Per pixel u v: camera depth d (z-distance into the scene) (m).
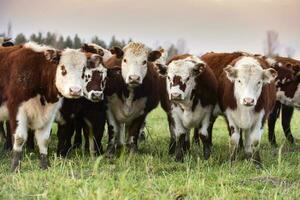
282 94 13.99
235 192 8.27
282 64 14.06
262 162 10.69
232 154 10.82
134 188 7.94
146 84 11.86
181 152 11.20
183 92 10.66
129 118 12.00
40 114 9.66
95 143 11.71
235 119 10.73
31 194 7.84
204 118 11.30
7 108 9.70
